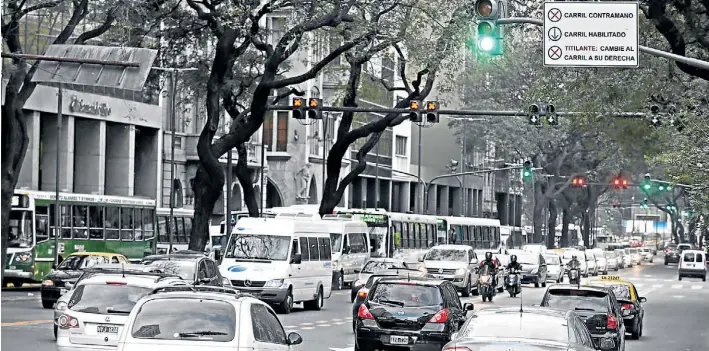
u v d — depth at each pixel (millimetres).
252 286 52219
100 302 27781
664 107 52438
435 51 63719
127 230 75500
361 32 59781
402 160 153500
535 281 91438
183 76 69562
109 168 96062
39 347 34000
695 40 44062
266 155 120812
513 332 20125
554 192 136750
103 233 72750
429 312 33938
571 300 35812
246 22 59594
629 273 134500
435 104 57344
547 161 132250
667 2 41594
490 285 70625
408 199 154875
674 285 105188
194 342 19281
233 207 115250
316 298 56312
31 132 83438
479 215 179750
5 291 65438
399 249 88812
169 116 103375
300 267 54250
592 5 32719
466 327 20547
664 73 48312
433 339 33688
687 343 45281
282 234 53750
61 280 50562
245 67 72750
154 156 100625
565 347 19234
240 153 72688
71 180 87875
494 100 118750
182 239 91312
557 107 62188
